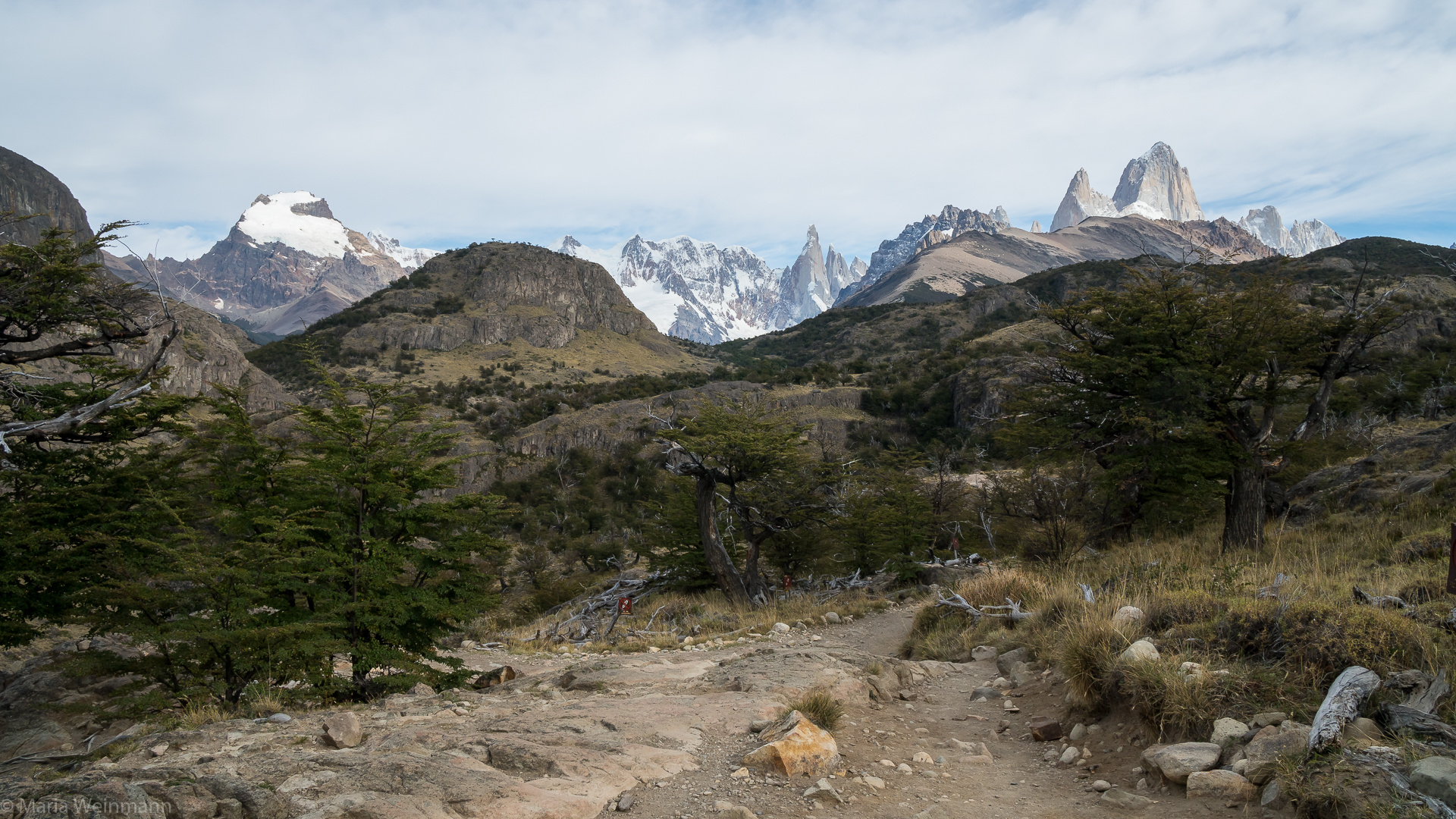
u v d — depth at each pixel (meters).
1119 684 5.38
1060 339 20.44
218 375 99.62
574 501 86.19
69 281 15.55
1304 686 4.66
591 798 3.99
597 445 103.44
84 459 13.84
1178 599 6.62
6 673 12.20
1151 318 16.95
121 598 8.37
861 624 15.59
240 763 4.33
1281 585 7.58
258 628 7.84
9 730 9.96
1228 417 16.83
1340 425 32.25
